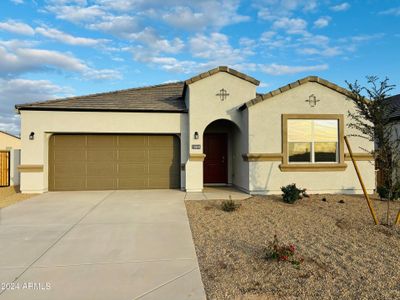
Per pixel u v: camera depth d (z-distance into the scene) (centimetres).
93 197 1085
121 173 1271
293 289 392
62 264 474
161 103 1321
